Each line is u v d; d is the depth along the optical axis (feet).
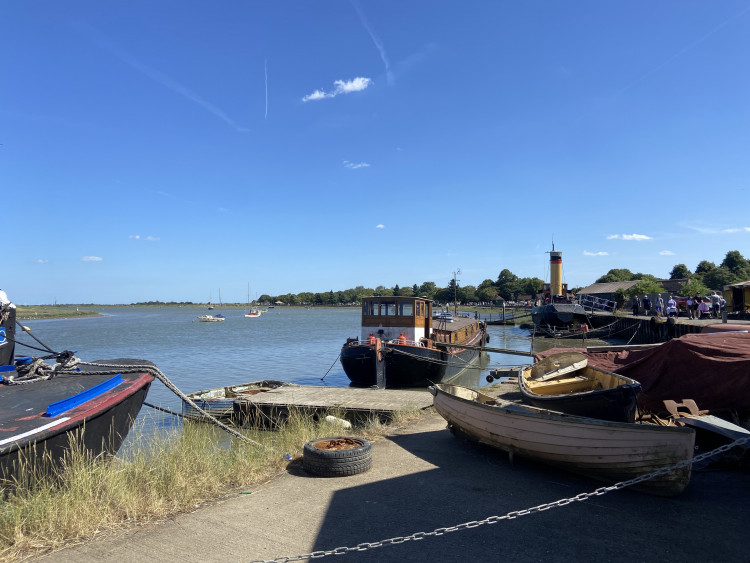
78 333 215.10
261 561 14.66
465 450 27.53
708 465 23.49
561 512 18.69
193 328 258.37
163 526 17.47
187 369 96.89
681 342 33.58
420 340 69.15
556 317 137.90
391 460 25.71
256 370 95.86
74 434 20.84
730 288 115.55
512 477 22.97
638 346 52.03
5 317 31.22
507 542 16.28
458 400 27.61
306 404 42.24
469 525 15.69
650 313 141.38
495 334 184.96
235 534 16.87
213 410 45.65
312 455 23.35
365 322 70.74
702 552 15.51
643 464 19.84
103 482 19.21
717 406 30.86
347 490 21.27
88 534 16.63
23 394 24.75
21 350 128.77
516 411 23.70
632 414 26.12
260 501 19.98
